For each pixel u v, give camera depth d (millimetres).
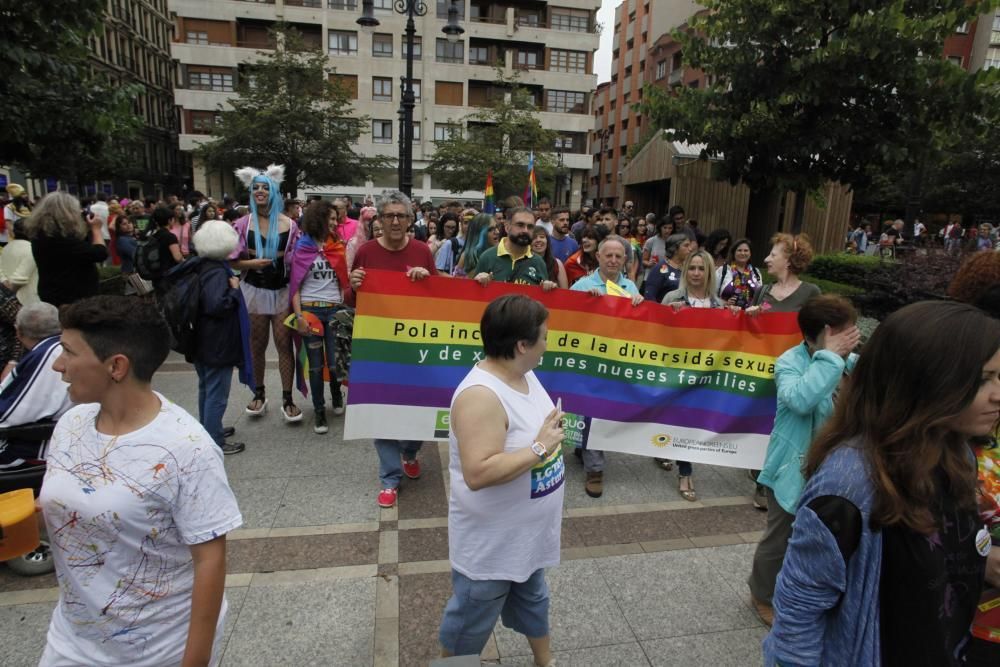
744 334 4012
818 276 11625
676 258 5590
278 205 5020
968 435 1325
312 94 31719
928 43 7379
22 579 2971
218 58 41188
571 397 4082
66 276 4766
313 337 4754
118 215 10031
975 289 2480
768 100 8344
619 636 2701
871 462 1254
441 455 4602
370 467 4309
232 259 4816
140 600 1519
